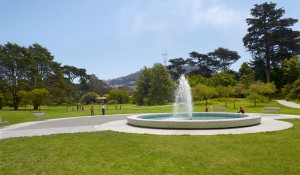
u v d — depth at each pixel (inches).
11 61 2458.2
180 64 3826.3
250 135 580.1
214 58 3882.9
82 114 1541.6
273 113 1262.3
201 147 470.0
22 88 2471.7
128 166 370.6
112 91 4121.6
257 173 330.3
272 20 2738.7
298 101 2103.8
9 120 1202.0
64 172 355.3
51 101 2513.5
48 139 601.6
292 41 2677.2
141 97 2992.1
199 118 970.7
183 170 346.9
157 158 406.0
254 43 2854.3
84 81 4547.2
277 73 2849.4
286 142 498.3
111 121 1028.5
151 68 2984.7
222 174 330.0
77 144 529.3
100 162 394.9
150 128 746.2
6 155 457.7
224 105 2087.8
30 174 353.1
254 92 2003.0
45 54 2763.3
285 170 338.3
